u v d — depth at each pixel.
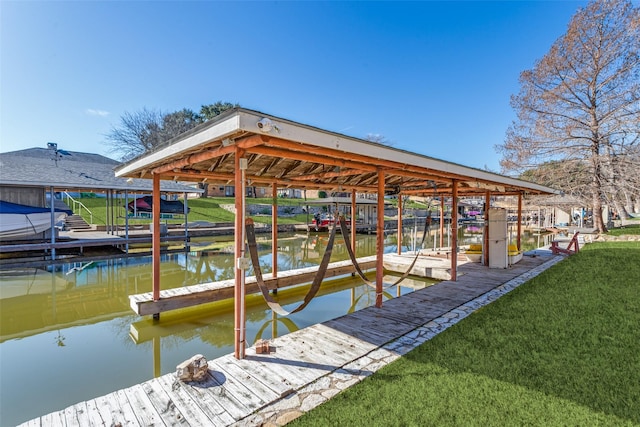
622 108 14.36
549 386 2.58
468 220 32.75
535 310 4.56
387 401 2.42
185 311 5.82
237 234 3.27
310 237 19.14
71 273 9.25
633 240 13.24
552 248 10.23
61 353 4.45
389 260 9.11
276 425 2.19
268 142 2.89
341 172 5.50
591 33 14.85
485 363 2.99
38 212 11.41
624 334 3.63
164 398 2.53
